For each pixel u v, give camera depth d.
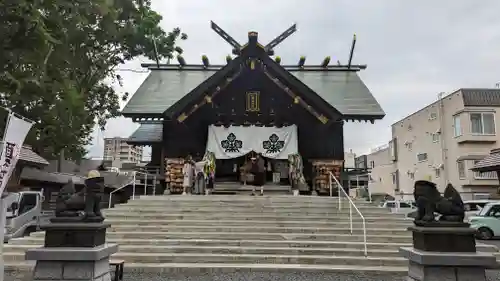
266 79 16.45
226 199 12.59
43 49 6.71
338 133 17.25
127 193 24.56
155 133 20.38
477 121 27.66
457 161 27.92
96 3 8.02
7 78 6.62
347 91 18.77
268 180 17.12
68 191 6.72
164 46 23.52
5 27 6.28
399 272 8.33
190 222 10.76
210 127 16.52
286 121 17.00
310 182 16.98
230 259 8.98
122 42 21.12
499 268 8.98
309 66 21.36
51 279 6.18
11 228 14.24
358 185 18.06
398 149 37.12
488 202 20.72
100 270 6.52
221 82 15.83
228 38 16.88
